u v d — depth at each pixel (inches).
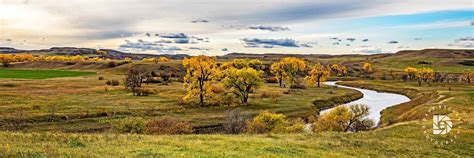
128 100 3570.4
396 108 3582.7
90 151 769.6
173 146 924.0
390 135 1482.5
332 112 2237.9
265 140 1128.2
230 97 3914.9
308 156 933.2
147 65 7775.6
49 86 4576.8
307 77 5989.2
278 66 5664.4
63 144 850.8
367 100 4616.1
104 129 2364.7
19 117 2484.0
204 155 832.3
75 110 2839.6
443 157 1116.5
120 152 790.5
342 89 5669.3
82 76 6402.6
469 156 1157.1
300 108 3503.9
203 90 3511.3
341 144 1190.9
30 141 855.7
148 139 1016.2
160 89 4618.6
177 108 3213.6
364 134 1480.1
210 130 2539.4
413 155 1114.1
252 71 3649.1
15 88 4222.4
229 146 983.6
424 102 3516.2
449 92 3878.0
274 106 3553.2
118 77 6304.1
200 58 3531.0
